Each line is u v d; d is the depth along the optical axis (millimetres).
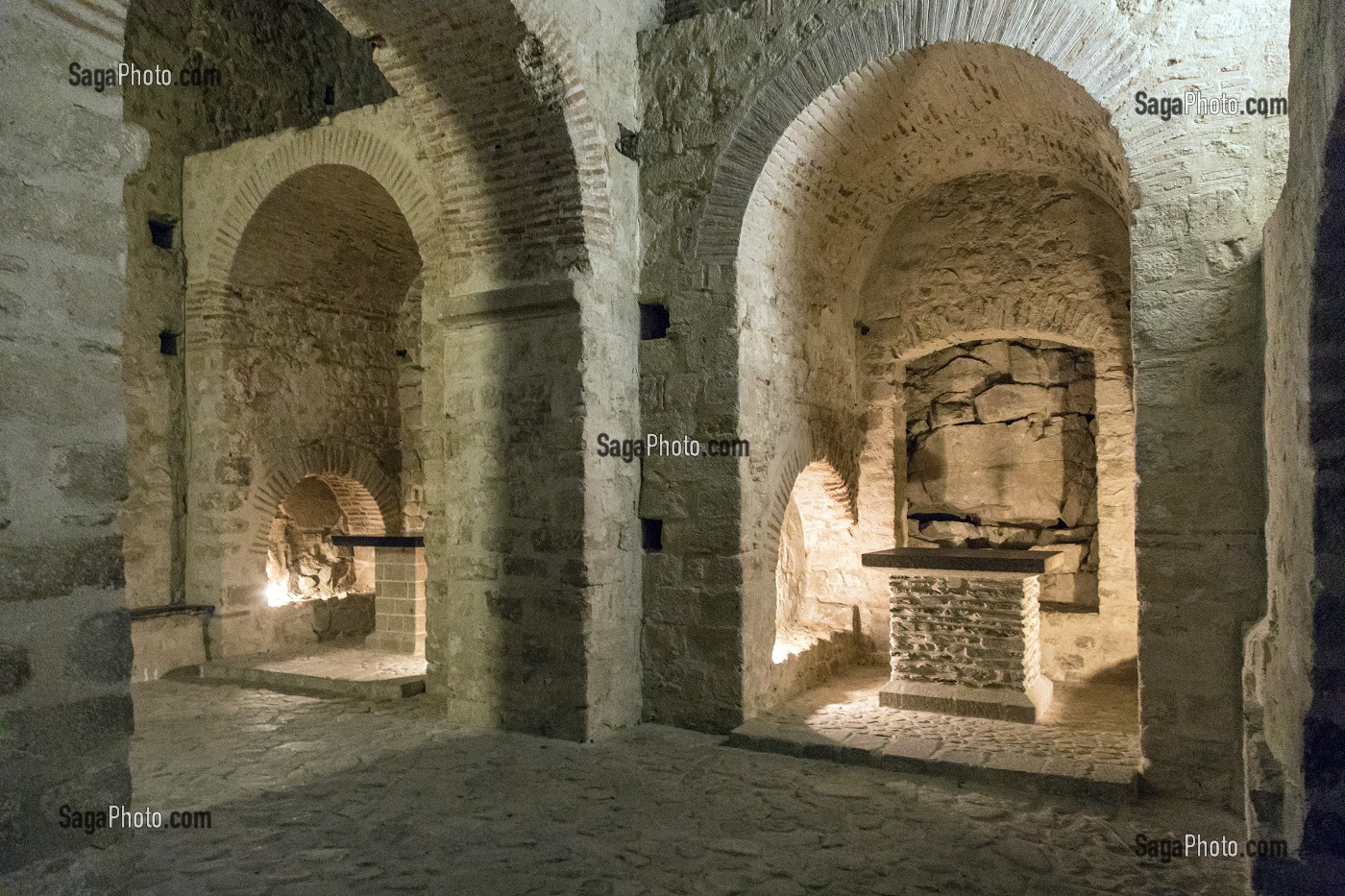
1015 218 6566
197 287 7711
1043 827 3951
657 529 5770
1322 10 2297
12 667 2270
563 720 5297
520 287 5441
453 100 5273
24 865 2264
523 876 3471
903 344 6980
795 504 7344
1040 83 4949
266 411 7984
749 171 5371
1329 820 2371
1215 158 4234
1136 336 4363
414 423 9156
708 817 4062
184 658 7406
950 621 5633
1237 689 4168
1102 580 6359
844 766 4781
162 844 3768
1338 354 2438
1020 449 6945
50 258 2400
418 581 7645
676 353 5605
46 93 2406
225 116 8203
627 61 5676
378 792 4391
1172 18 4324
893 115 5625
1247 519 4145
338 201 7691
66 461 2416
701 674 5488
